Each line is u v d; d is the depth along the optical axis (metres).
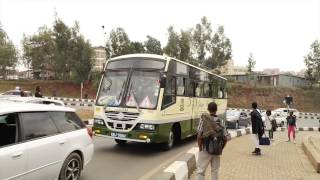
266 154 14.51
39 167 6.63
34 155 6.50
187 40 63.81
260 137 14.20
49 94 57.12
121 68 13.64
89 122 22.42
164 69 13.38
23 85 58.94
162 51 63.19
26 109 6.71
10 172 5.97
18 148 6.19
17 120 6.43
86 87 58.94
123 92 13.13
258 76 77.94
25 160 6.29
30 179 6.43
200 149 7.28
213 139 7.11
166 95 13.41
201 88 18.17
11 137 6.22
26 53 66.69
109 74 13.74
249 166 11.36
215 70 66.50
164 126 13.27
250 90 65.69
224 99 23.69
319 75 67.62
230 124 31.16
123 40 59.59
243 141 19.50
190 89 16.34
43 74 67.19
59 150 7.19
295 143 20.38
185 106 15.62
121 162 11.35
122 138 12.70
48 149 6.86
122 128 12.74
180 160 9.18
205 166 7.30
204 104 18.72
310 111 62.94
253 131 14.24
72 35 59.12
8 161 5.93
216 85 21.36
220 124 7.20
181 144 16.34
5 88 57.34
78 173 7.94
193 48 66.62
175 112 14.38
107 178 9.12
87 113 28.52
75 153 7.79
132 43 60.19
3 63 62.06
